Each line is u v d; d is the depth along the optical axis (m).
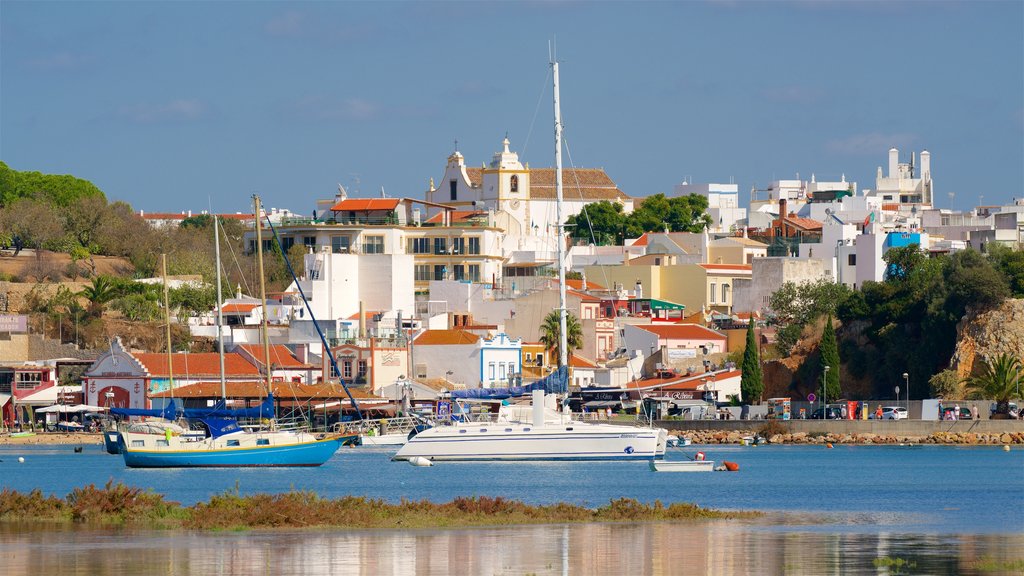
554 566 127.12
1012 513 187.00
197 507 164.12
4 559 128.25
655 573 123.62
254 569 123.69
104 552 132.75
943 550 140.00
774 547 140.50
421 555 132.75
